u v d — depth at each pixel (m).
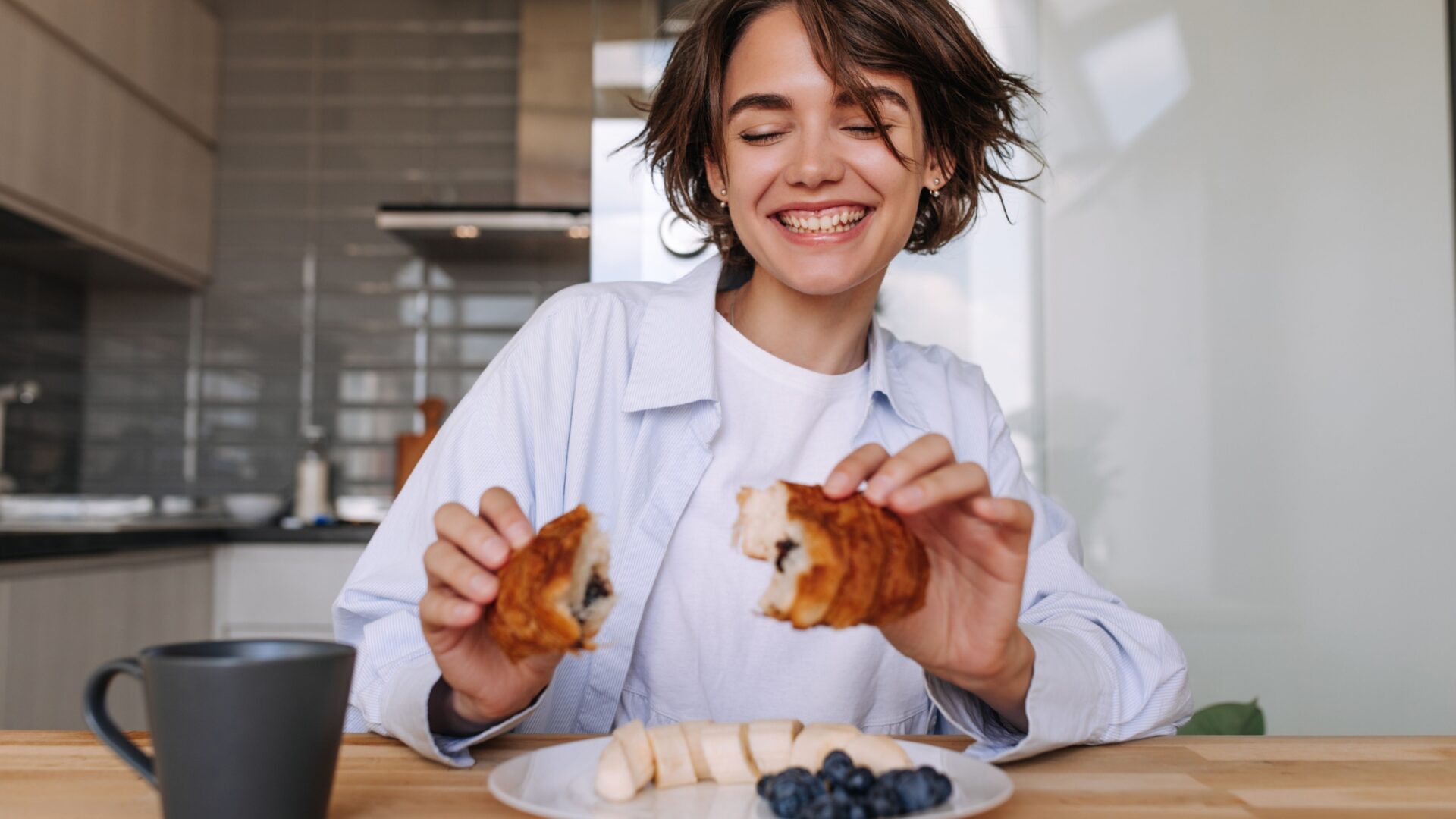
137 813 0.54
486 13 3.60
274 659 0.49
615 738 0.61
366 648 0.82
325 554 2.75
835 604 0.58
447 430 1.01
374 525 2.96
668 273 1.56
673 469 0.98
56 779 0.61
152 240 3.18
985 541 0.66
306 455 3.25
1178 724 0.83
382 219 3.20
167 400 3.48
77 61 2.82
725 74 0.95
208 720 0.48
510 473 0.98
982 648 0.68
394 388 3.50
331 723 0.51
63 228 2.80
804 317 0.99
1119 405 1.54
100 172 2.92
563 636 0.58
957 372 1.16
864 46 0.88
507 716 0.71
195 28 3.43
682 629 0.98
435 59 3.61
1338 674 1.51
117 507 3.24
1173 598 1.52
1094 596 0.98
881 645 1.01
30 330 3.26
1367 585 1.52
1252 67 1.57
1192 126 1.56
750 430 1.00
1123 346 1.54
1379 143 1.56
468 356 3.52
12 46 2.56
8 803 0.56
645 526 0.97
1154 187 1.55
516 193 3.56
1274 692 1.51
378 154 3.58
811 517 0.59
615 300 1.06
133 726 2.38
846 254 0.88
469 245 3.46
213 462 3.47
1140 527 1.53
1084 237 1.54
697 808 0.57
